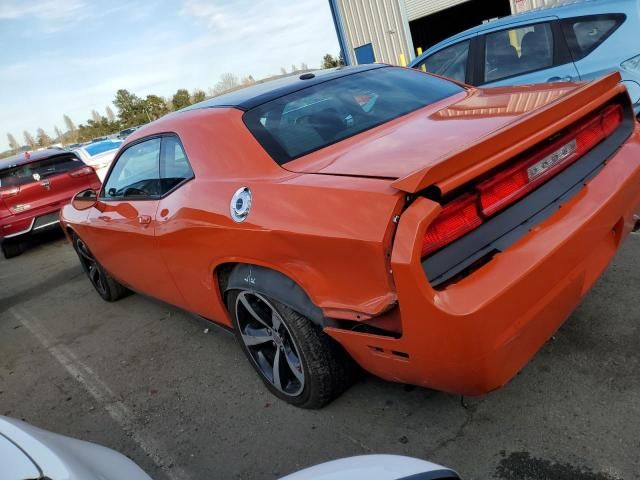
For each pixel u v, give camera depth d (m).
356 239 1.88
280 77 3.48
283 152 2.54
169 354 3.82
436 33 20.86
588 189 2.22
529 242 1.94
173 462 2.66
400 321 1.93
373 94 3.00
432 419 2.45
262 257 2.37
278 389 2.81
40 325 5.20
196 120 2.97
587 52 4.45
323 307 2.15
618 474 1.94
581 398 2.34
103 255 4.37
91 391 3.60
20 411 3.60
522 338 1.93
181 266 3.08
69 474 1.36
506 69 4.94
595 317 2.87
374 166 2.08
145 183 3.40
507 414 2.36
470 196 1.87
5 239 8.62
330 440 2.49
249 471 2.46
